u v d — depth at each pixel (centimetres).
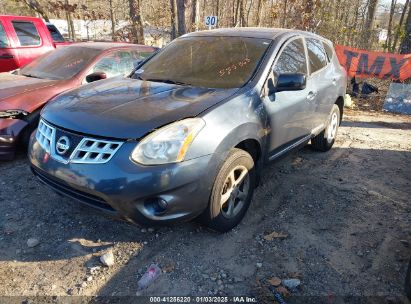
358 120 805
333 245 323
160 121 272
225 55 386
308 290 270
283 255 306
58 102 328
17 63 760
